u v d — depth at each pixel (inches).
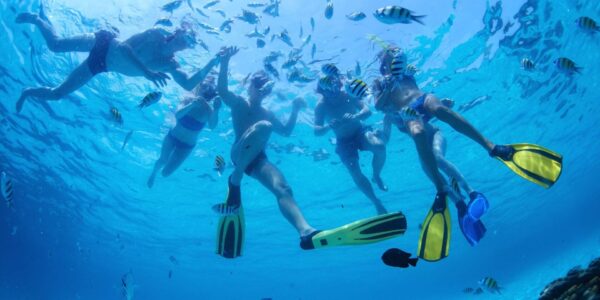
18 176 1026.1
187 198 885.8
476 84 589.3
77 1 430.9
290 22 440.8
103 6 433.7
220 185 800.3
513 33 514.3
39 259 2081.7
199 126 415.8
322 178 789.2
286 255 1486.2
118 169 790.5
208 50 454.6
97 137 682.2
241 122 338.3
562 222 3011.8
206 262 1611.7
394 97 285.6
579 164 1365.7
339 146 412.5
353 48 463.2
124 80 509.0
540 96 708.0
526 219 1913.1
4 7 457.1
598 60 679.1
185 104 419.8
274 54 366.6
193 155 668.7
